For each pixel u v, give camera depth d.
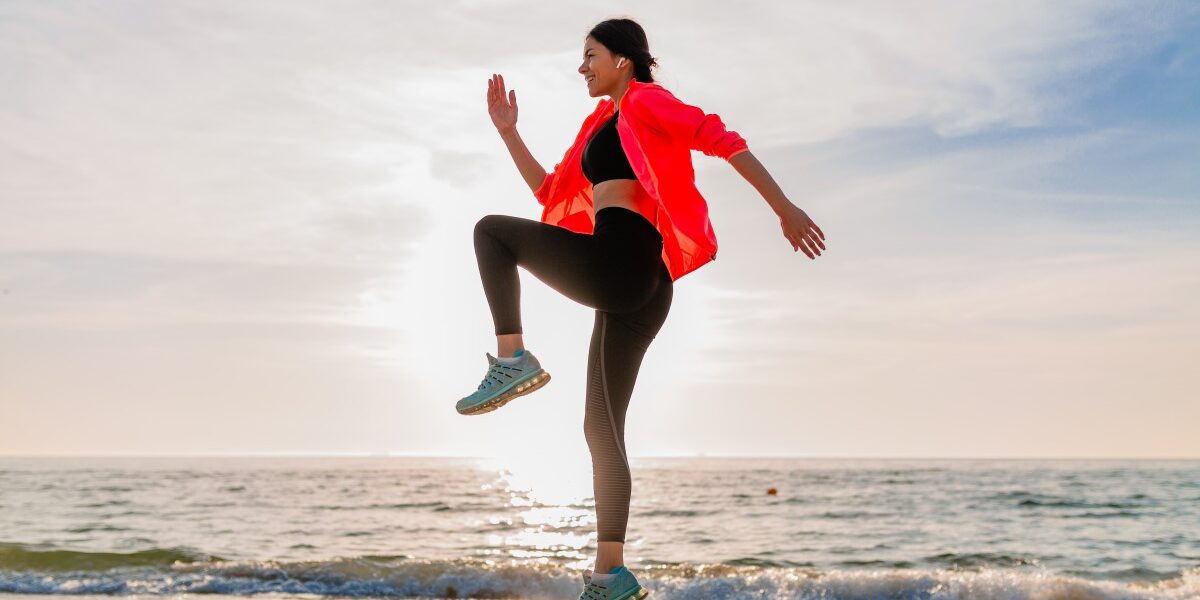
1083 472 73.25
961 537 19.84
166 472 74.12
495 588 8.90
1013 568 13.74
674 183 2.58
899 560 14.70
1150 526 23.06
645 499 36.25
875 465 118.38
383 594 8.64
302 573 9.34
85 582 8.86
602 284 2.55
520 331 2.57
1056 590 8.45
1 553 10.82
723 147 2.50
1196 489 42.97
